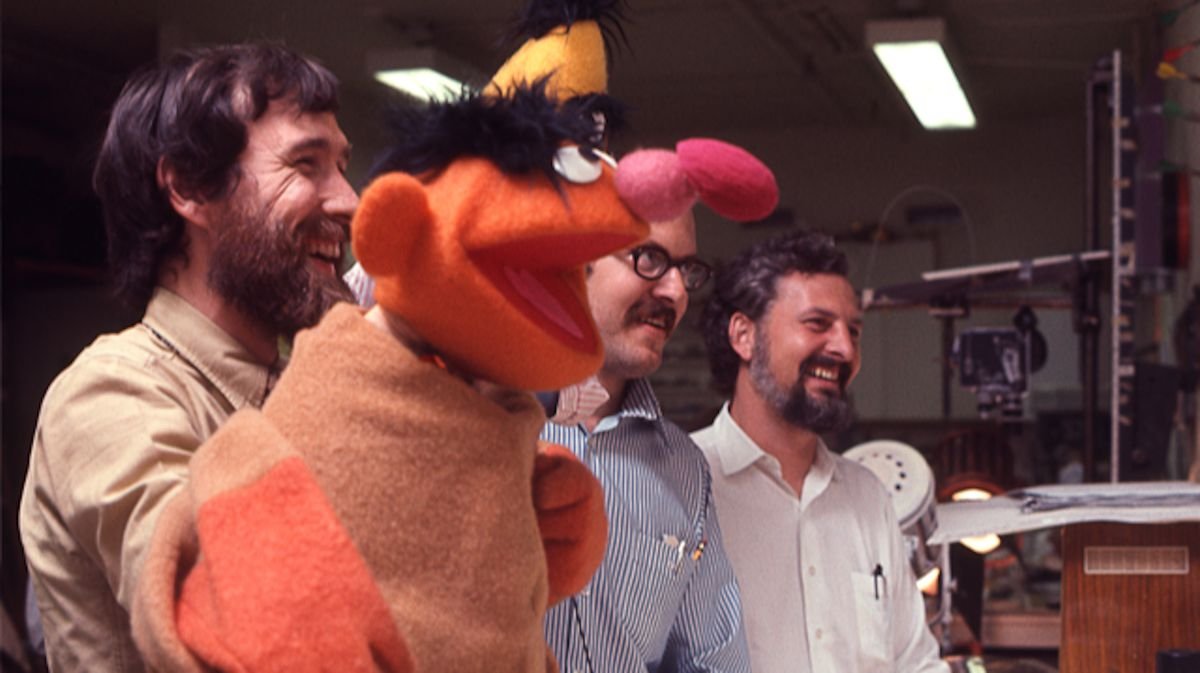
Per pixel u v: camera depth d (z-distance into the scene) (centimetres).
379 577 76
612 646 157
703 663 169
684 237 168
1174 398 349
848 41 742
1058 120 949
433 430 78
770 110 929
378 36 712
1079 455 660
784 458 216
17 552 628
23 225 709
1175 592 221
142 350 110
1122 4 652
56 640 108
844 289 213
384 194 74
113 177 115
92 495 96
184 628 71
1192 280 452
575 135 80
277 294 109
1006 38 727
